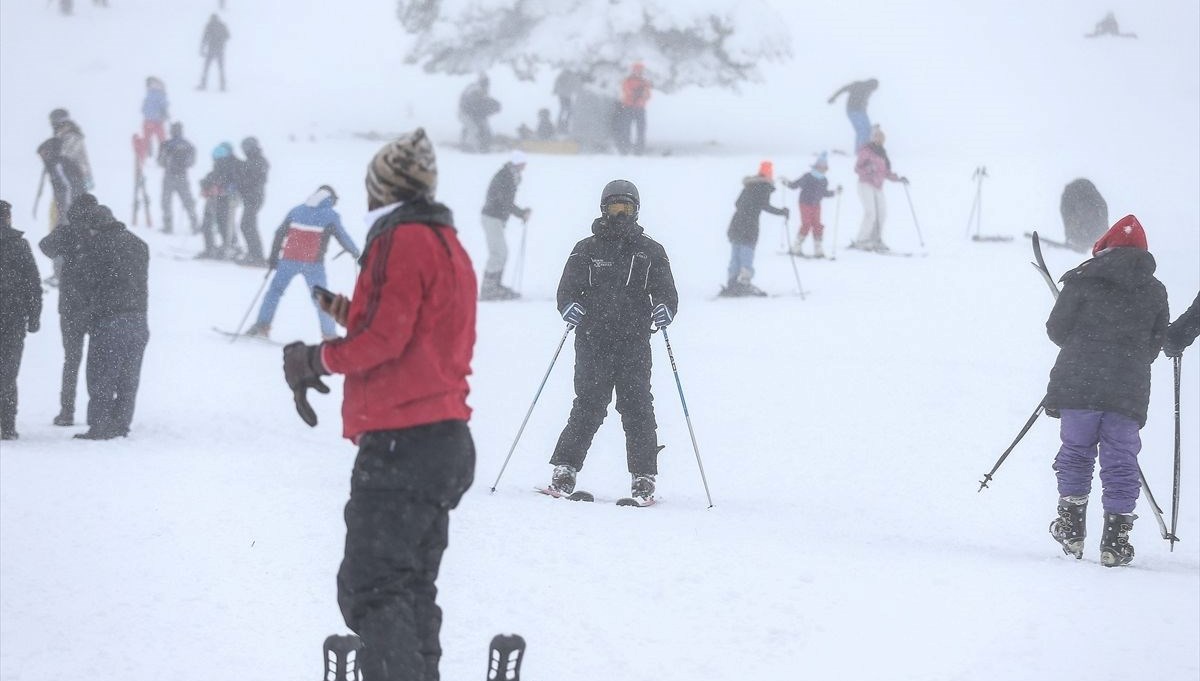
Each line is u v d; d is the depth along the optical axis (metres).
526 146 57.44
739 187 48.84
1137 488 12.04
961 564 11.01
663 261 13.87
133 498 12.98
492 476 15.49
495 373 22.78
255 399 20.41
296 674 8.01
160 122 51.75
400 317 6.20
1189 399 22.50
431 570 6.68
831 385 21.75
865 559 11.00
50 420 19.02
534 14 57.62
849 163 54.38
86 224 17.48
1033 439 18.23
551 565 10.48
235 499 13.03
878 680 8.02
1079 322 12.38
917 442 17.97
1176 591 10.34
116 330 17.22
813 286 33.72
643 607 9.43
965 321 28.70
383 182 6.41
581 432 13.93
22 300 17.11
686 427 18.98
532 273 36.31
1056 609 9.59
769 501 14.66
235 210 36.97
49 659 8.20
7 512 12.27
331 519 12.22
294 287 33.22
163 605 9.35
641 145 56.72
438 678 6.63
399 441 6.33
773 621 9.16
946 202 46.97
